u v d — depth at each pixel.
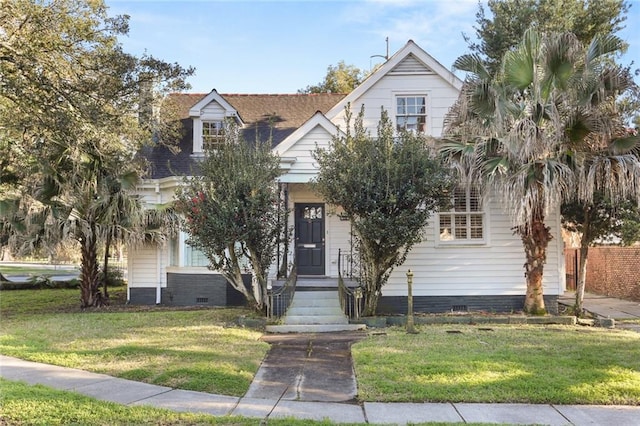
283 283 12.30
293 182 13.38
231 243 11.24
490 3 21.22
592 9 19.66
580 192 10.57
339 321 11.27
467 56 11.60
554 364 7.32
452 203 13.02
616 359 7.66
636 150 10.91
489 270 13.59
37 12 12.93
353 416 5.43
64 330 10.35
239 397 6.13
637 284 16.00
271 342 9.52
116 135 13.84
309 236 15.00
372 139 11.44
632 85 10.59
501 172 10.94
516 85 11.15
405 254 11.86
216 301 14.45
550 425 5.14
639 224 13.81
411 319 10.46
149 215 14.19
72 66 14.20
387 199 10.77
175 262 15.22
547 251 13.45
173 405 5.68
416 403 5.89
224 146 11.63
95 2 14.00
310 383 6.79
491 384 6.42
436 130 14.27
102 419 5.14
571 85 10.69
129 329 10.49
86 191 13.36
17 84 12.84
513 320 11.70
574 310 12.93
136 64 13.90
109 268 22.72
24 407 5.40
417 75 14.44
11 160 14.62
